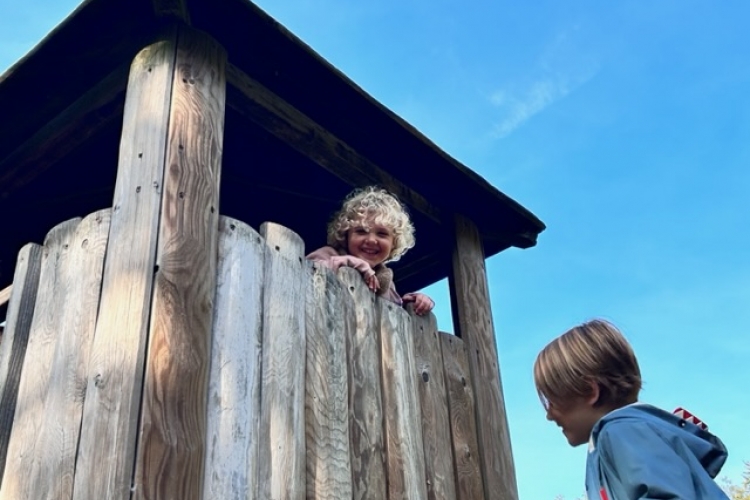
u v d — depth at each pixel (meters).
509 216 4.39
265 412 2.43
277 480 2.36
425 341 3.45
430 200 4.24
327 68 3.19
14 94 3.11
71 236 2.66
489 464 3.49
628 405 1.70
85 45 2.94
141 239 2.39
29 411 2.42
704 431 1.65
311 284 2.87
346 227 3.65
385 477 2.85
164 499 2.04
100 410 2.16
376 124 3.62
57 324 2.49
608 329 1.87
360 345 3.00
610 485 1.55
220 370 2.34
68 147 3.44
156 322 2.25
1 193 3.82
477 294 4.06
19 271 2.76
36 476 2.24
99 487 2.04
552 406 1.89
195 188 2.55
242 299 2.52
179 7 2.76
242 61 3.16
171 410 2.16
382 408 2.98
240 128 3.97
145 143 2.59
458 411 3.48
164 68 2.72
